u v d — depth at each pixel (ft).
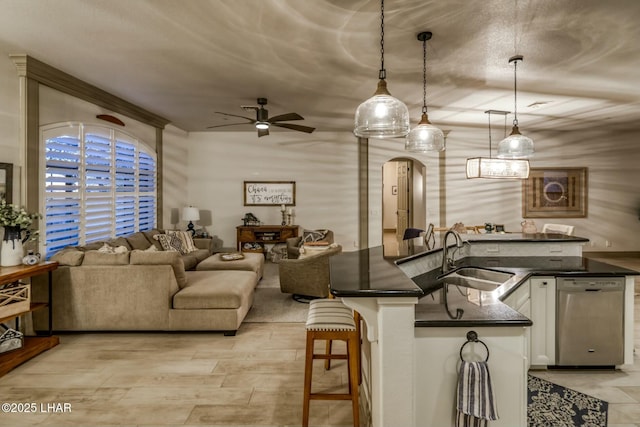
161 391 8.26
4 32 9.71
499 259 11.49
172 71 12.62
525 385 5.50
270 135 24.63
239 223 24.76
